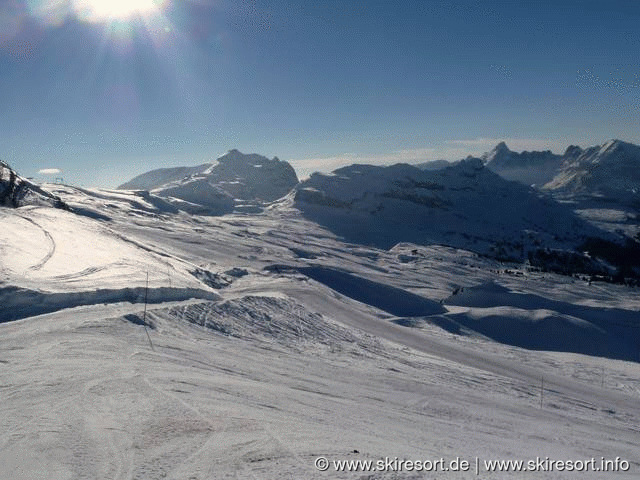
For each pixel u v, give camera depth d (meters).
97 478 11.47
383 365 38.12
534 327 86.00
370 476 12.26
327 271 114.06
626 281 188.50
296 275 98.75
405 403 26.52
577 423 29.33
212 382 22.06
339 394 25.69
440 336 65.06
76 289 38.50
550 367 56.44
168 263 69.44
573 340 82.88
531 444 21.16
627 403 41.16
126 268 50.38
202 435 14.50
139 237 127.19
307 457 13.23
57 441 13.51
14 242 47.81
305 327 47.50
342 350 41.47
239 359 30.16
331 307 67.00
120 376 20.78
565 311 108.69
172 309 40.22
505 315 90.25
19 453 12.69
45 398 17.28
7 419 15.07
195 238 147.62
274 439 14.60
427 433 19.69
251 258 127.50
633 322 100.69
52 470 11.81
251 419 16.62
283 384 25.55
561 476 15.36
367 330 56.97
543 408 33.12
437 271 172.62
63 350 24.94
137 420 15.49
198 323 39.12
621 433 28.36
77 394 17.86
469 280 160.38
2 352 23.97
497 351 61.69
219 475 11.76
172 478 11.56
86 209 162.75
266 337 40.91
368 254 199.00
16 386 18.58
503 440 20.97
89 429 14.48
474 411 27.42
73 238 58.00
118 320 33.44
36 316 32.84
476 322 88.25
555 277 185.62
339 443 15.00
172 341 31.34
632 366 62.00
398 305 101.69
